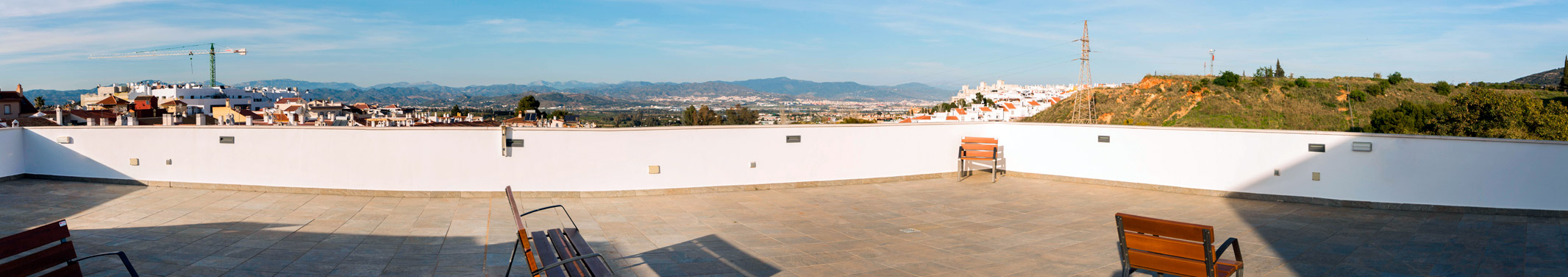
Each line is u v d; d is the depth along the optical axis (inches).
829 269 239.5
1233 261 197.0
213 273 220.1
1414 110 1755.7
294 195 383.6
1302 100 2174.0
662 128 409.1
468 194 391.2
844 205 377.1
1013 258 256.5
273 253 249.4
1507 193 336.5
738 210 358.9
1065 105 2765.7
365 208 347.6
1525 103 1441.9
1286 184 387.5
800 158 440.1
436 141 387.9
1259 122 2054.6
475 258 248.5
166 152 404.5
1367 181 364.5
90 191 385.4
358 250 258.4
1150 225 183.8
